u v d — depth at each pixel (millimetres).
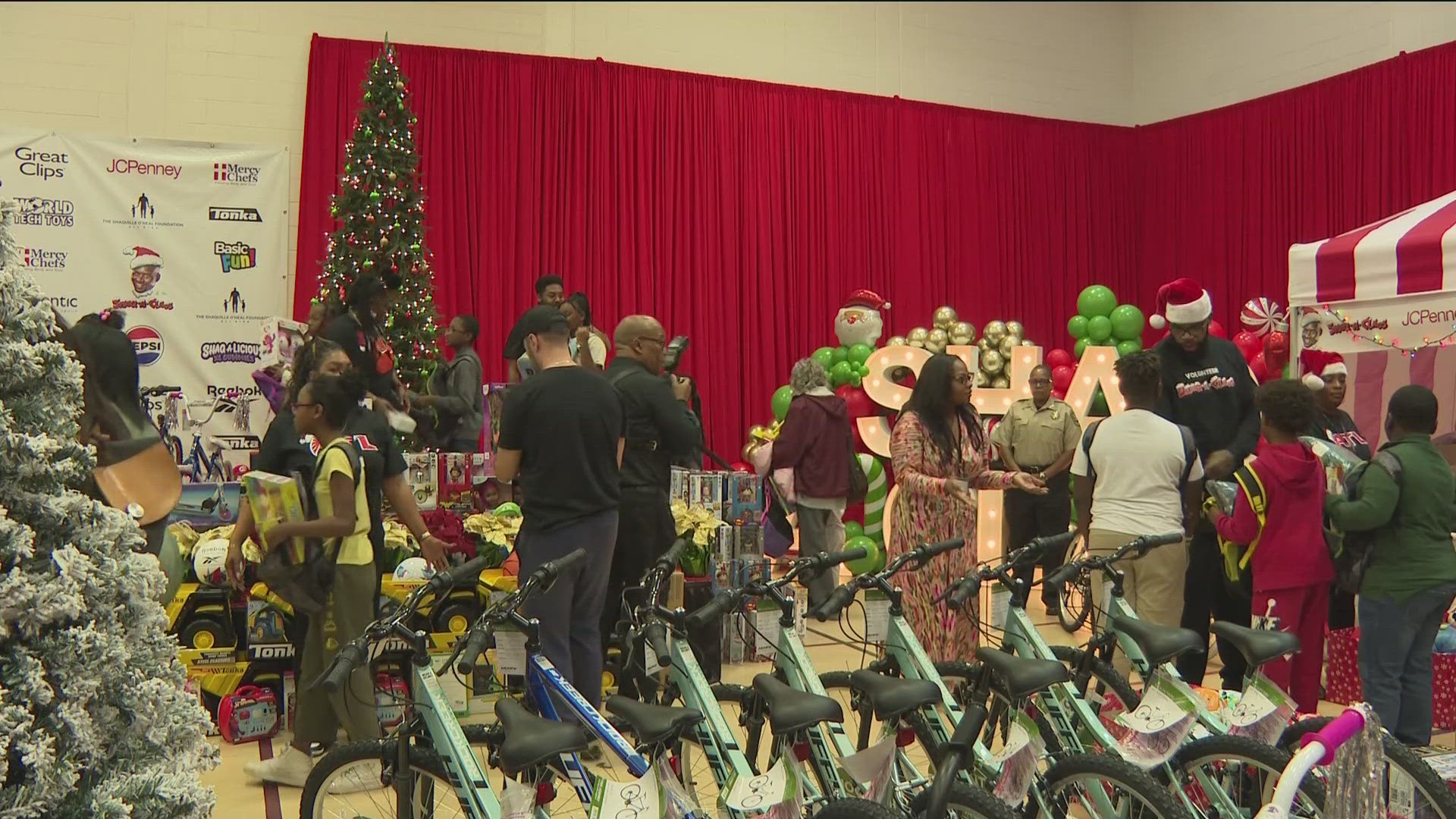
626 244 11000
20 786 2150
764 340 11648
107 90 9539
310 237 9945
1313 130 11664
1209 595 5180
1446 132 10500
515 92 10641
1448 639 5555
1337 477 4836
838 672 3826
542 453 4441
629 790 2867
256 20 9961
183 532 5641
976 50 12883
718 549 6562
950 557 4898
